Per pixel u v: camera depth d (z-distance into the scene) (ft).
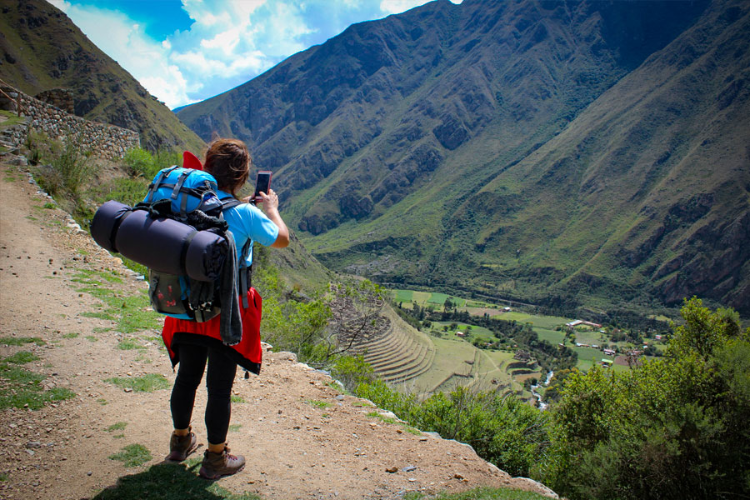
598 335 628.69
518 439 42.09
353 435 16.05
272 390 19.06
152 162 80.53
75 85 475.72
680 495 28.32
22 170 51.37
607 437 43.86
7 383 15.62
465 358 324.80
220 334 10.12
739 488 27.73
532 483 14.87
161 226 9.59
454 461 15.21
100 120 443.32
